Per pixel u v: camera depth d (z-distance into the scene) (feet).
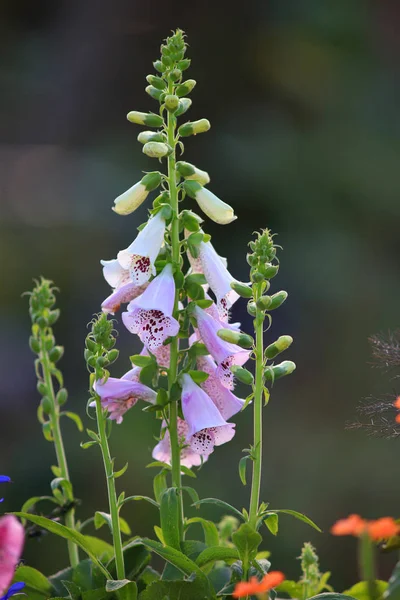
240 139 37.45
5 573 5.56
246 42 38.83
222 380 7.55
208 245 7.64
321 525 25.70
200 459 8.14
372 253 35.68
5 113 39.45
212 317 7.66
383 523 5.56
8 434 29.68
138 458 25.20
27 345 32.50
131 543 7.27
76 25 40.09
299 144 37.22
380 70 39.11
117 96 39.40
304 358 32.65
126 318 7.60
